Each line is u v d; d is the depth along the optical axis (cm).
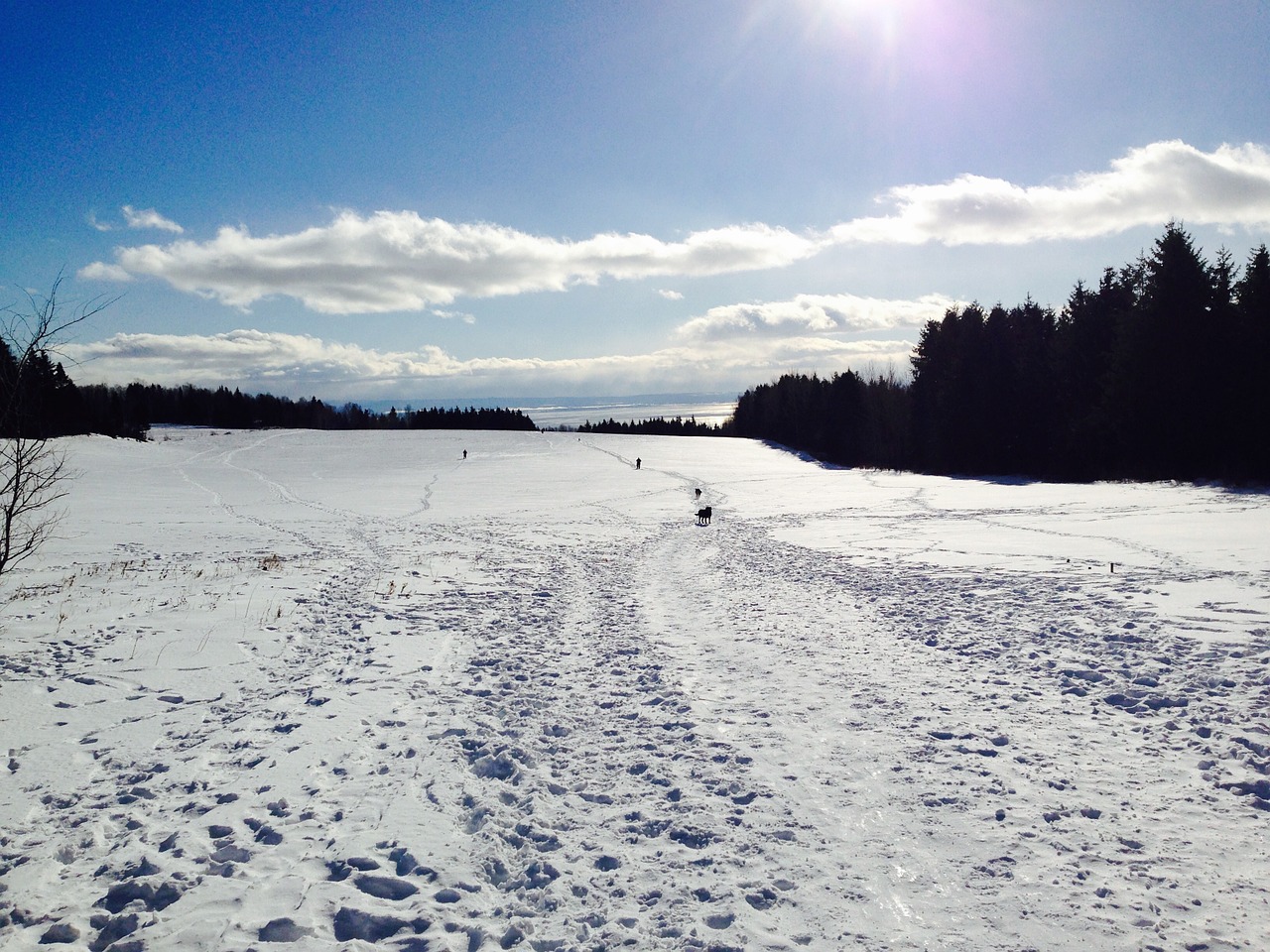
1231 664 690
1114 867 383
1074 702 635
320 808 468
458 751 565
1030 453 4631
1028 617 930
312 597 1176
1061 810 445
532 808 469
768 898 364
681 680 738
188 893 372
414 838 430
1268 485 2384
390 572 1441
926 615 985
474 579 1371
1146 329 3331
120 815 459
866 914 348
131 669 770
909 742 560
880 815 446
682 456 6072
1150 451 3344
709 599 1186
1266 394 2953
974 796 466
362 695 697
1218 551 1235
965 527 1930
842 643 871
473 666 800
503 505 3139
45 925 351
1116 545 1407
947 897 360
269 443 6838
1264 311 3016
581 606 1138
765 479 4294
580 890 377
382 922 348
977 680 707
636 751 561
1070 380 4347
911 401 5866
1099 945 321
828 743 563
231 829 440
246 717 638
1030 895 360
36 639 880
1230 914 341
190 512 2812
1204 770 495
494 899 371
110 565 1528
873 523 2183
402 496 3500
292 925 343
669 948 329
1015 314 5606
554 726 614
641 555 1738
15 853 414
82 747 568
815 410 7531
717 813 455
